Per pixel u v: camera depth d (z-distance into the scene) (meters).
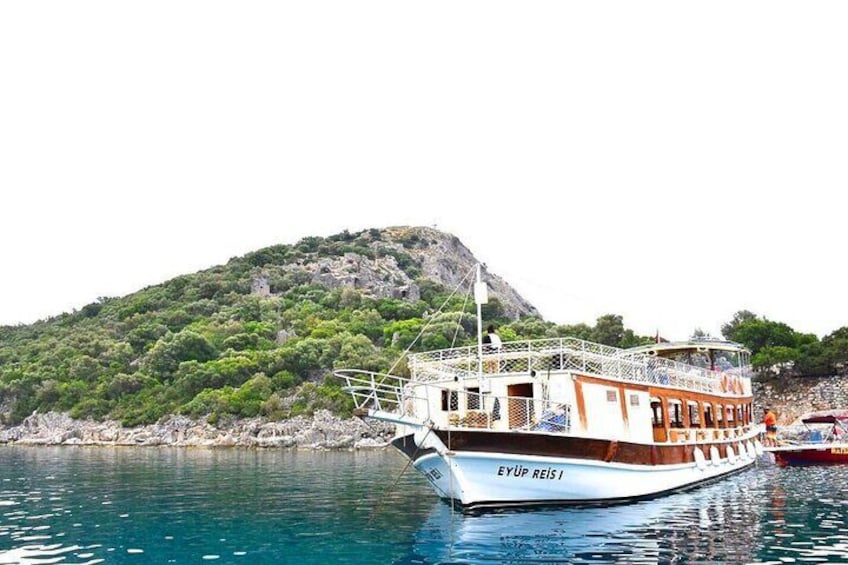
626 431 32.09
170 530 26.20
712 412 42.84
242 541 23.81
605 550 21.33
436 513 29.28
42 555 22.00
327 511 30.66
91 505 33.47
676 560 20.06
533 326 127.12
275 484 42.56
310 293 165.38
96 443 98.06
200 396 99.62
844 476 43.59
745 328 100.25
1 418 115.31
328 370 107.06
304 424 89.88
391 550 21.78
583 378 30.31
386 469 53.62
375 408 27.14
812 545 22.02
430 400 31.86
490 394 28.27
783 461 52.62
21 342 161.88
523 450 27.36
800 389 86.81
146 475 49.34
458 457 26.73
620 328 112.88
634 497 31.27
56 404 112.62
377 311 147.00
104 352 128.38
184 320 148.88
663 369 37.16
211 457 68.62
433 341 116.69
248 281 175.38
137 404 106.56
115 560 21.17
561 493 28.94
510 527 25.02
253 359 111.31
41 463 61.59
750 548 21.59
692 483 36.84
